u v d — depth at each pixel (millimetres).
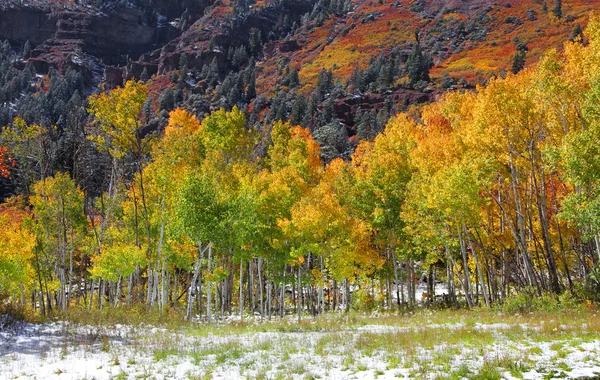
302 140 42969
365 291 43438
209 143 39469
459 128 31109
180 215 27328
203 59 197250
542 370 11367
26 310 22078
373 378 11508
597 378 10547
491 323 21172
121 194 34219
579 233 29250
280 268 33125
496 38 159250
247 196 28562
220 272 26797
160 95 154750
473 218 26484
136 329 21516
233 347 16531
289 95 140125
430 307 34719
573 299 23953
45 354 14922
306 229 28969
